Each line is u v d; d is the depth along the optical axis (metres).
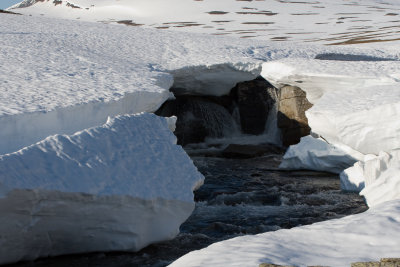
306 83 14.41
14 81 10.71
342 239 4.63
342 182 10.18
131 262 5.91
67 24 22.98
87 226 5.77
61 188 5.33
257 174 12.05
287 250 4.38
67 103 9.00
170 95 13.85
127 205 5.77
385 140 10.45
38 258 5.83
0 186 4.96
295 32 51.94
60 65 13.05
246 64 15.99
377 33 44.91
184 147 16.23
